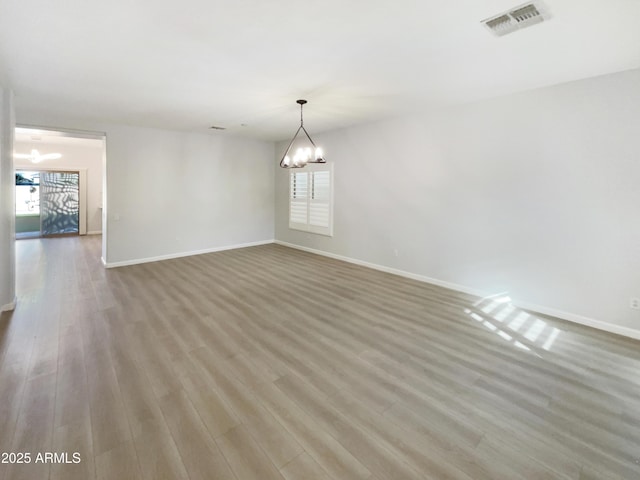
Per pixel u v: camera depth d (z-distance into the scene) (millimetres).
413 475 1553
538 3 1994
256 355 2668
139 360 2566
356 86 3525
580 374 2451
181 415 1949
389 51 2676
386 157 5246
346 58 2812
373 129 5402
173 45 2568
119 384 2248
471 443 1761
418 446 1733
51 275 4965
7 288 3559
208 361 2566
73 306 3691
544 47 2592
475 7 2041
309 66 2984
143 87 3566
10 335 2957
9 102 3502
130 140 5648
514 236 3871
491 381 2344
